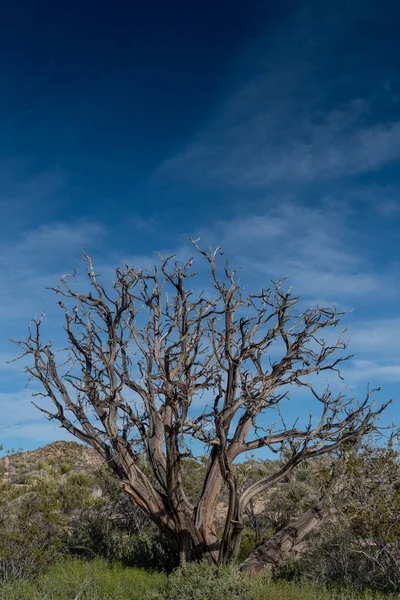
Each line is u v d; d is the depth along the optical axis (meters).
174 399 13.87
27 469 30.06
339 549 13.41
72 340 15.38
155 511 14.21
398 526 12.11
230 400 14.63
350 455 13.98
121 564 14.93
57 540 14.75
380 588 12.05
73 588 11.19
